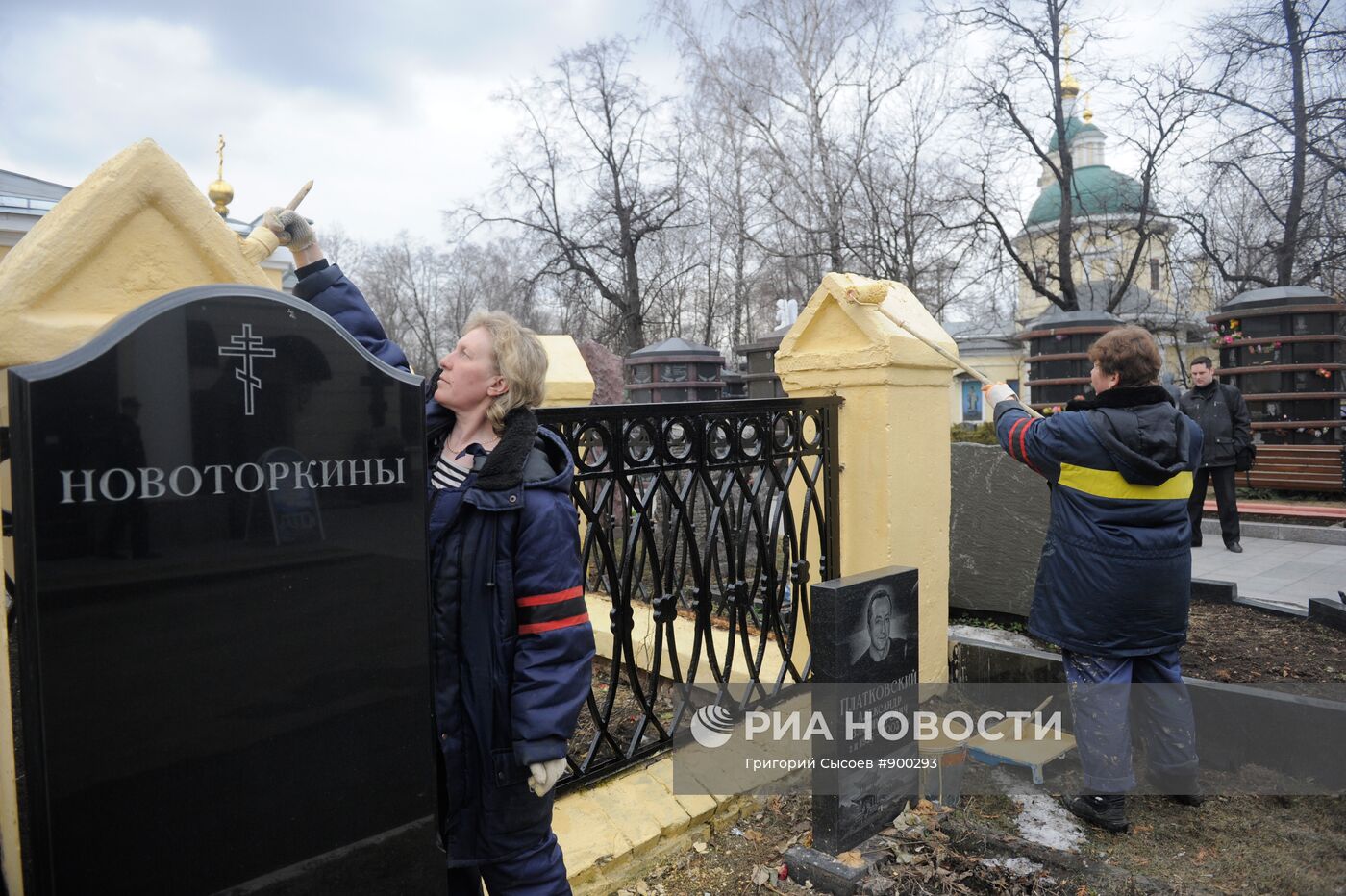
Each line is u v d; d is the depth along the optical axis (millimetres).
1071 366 12523
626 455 2840
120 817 1363
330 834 1608
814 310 3846
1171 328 21172
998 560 4730
